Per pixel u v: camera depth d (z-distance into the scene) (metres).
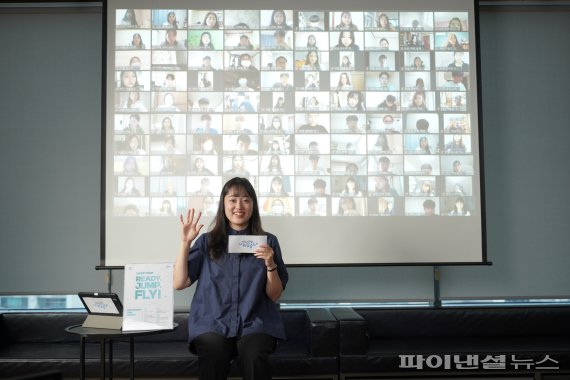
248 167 3.86
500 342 3.56
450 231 3.88
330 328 3.26
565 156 4.13
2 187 3.97
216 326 2.90
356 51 3.95
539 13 4.14
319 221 3.85
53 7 4.04
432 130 3.92
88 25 4.05
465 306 3.85
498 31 4.12
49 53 4.04
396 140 3.91
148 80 3.86
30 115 4.00
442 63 3.96
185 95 3.87
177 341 3.69
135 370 3.20
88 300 2.79
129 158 3.82
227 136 3.86
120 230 3.79
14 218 3.96
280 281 2.97
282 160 3.87
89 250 3.97
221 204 3.08
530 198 4.11
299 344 3.58
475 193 3.90
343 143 3.89
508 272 4.07
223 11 3.93
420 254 3.87
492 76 4.14
